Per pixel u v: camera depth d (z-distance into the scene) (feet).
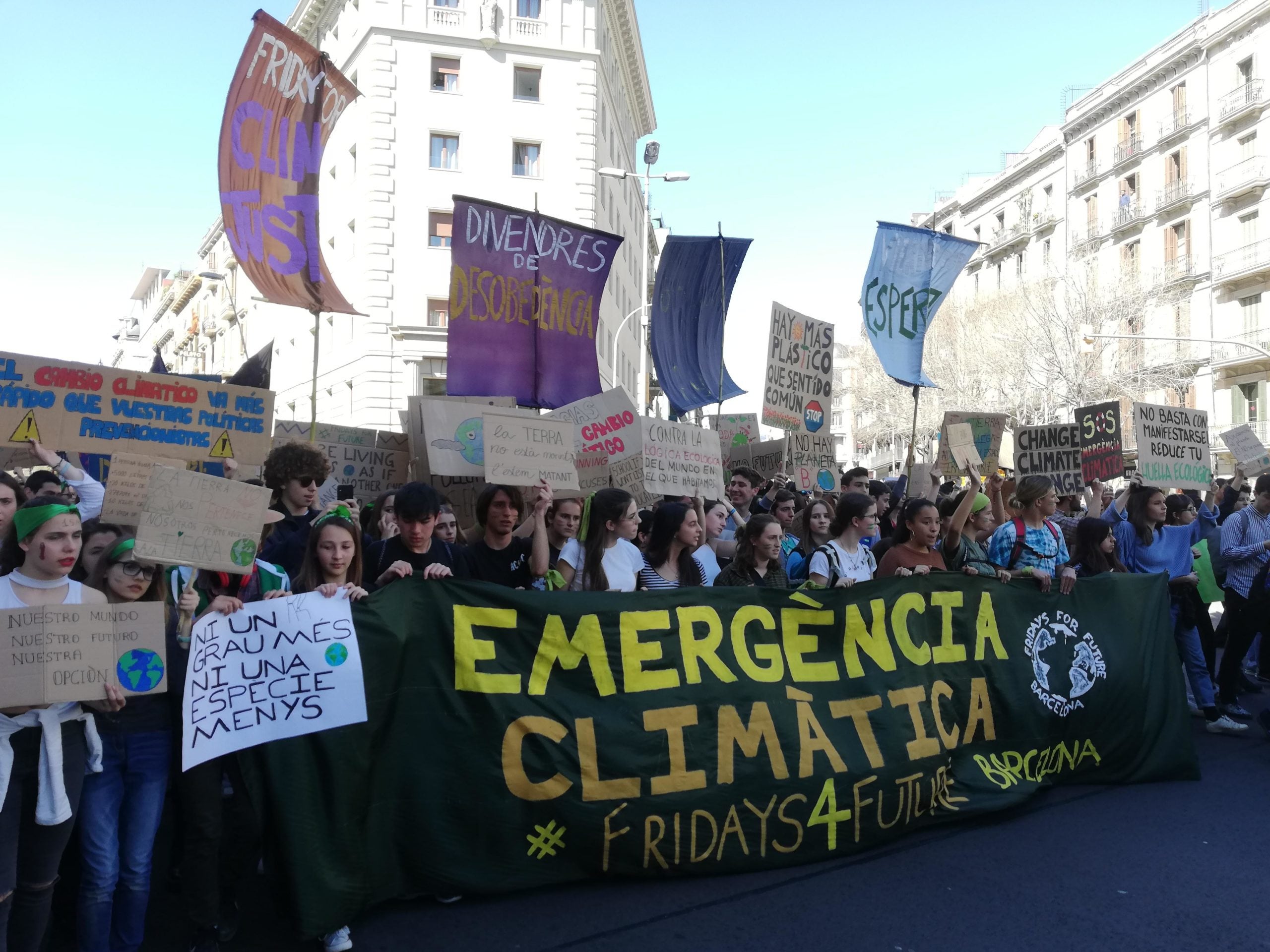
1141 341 126.11
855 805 15.89
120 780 11.61
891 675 17.04
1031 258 164.25
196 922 11.87
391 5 96.07
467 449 20.18
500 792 13.79
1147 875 15.07
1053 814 17.84
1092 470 29.50
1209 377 131.03
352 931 12.87
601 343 114.21
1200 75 131.54
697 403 33.68
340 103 23.67
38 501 10.71
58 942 12.55
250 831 12.53
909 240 33.50
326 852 12.47
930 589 18.01
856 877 14.98
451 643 13.88
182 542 11.35
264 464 18.26
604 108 110.01
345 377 101.40
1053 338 126.82
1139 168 141.79
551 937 12.82
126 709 11.55
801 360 31.19
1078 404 123.95
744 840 15.03
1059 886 14.67
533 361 25.64
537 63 100.42
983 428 29.63
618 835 14.33
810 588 16.72
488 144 98.94
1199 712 25.72
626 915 13.51
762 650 16.06
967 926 13.30
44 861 10.71
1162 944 12.86
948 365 139.03
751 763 15.30
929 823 16.89
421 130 97.09
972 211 182.29
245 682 12.29
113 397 18.49
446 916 13.35
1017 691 18.53
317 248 23.21
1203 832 16.98
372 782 13.17
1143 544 24.48
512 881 13.83
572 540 17.67
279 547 16.30
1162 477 26.86
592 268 26.66
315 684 12.63
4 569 11.76
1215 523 28.58
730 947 12.59
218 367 185.47
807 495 30.14
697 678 15.34
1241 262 126.41
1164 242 137.90
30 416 17.67
